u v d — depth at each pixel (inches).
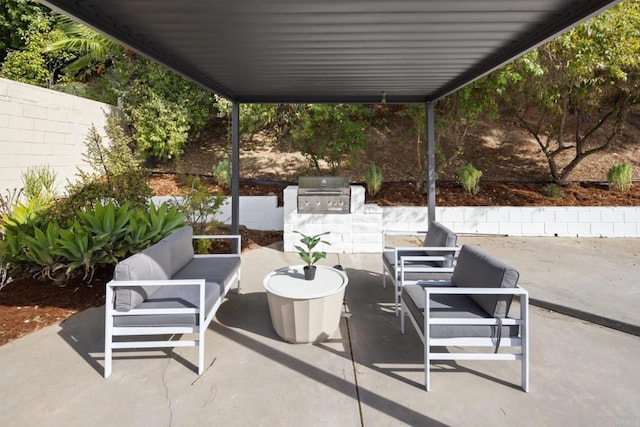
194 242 195.9
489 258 97.3
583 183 289.7
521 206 264.4
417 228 261.0
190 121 292.5
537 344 106.1
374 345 106.3
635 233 248.5
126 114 296.5
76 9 89.8
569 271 171.6
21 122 226.4
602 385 85.5
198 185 236.1
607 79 228.4
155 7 92.6
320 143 277.7
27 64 321.7
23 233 144.2
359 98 197.6
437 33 108.9
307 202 213.9
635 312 121.3
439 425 72.8
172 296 102.9
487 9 93.3
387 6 91.6
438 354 85.5
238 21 101.0
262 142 354.3
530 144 342.3
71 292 140.0
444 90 175.6
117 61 294.7
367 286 159.2
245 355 100.0
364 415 75.8
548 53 203.2
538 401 80.0
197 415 75.7
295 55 129.8
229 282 129.5
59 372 90.9
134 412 76.5
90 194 171.9
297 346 105.2
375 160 330.0
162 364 95.2
